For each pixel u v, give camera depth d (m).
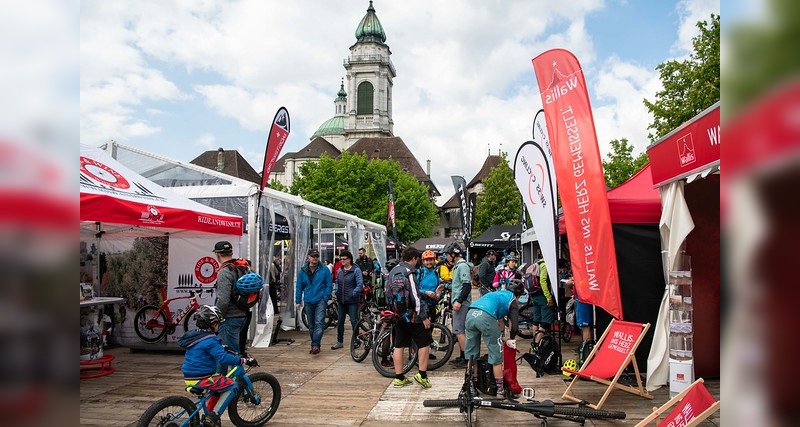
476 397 5.38
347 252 10.18
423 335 6.93
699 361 6.94
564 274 9.99
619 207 7.42
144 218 7.11
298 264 13.04
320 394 6.66
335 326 13.30
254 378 5.32
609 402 6.09
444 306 11.77
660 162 6.42
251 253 10.47
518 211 53.56
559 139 6.74
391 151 87.62
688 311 6.08
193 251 9.80
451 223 90.94
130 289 9.95
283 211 12.59
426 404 5.43
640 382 6.21
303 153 94.25
